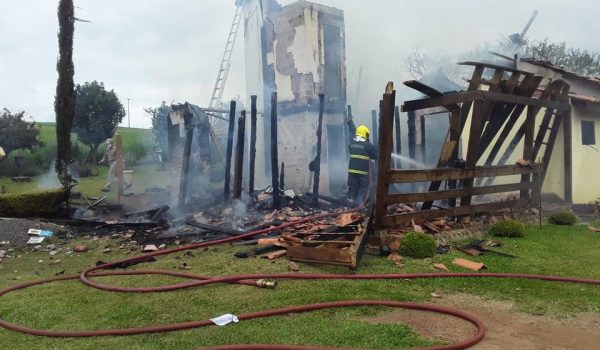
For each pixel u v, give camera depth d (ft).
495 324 12.75
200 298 15.42
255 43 52.90
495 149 30.76
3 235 27.37
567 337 11.82
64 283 18.28
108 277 18.86
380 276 17.43
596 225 30.30
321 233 22.82
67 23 35.81
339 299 14.90
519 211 30.76
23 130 75.82
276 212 34.14
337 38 48.49
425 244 20.62
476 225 26.66
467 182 26.78
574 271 18.20
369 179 33.65
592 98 38.99
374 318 13.23
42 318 14.01
